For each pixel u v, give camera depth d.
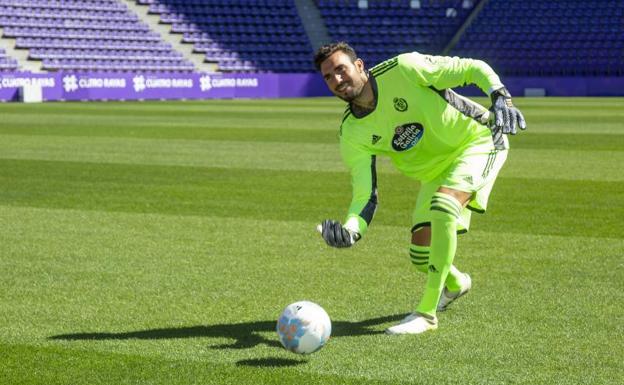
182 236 8.55
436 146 5.39
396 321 5.55
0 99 38.16
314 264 7.30
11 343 5.05
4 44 41.88
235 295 6.24
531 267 7.12
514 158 15.69
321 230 4.80
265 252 7.79
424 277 6.82
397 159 5.50
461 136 5.37
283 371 4.50
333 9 51.56
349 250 7.88
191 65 46.75
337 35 50.84
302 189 11.87
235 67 47.78
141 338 5.14
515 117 4.93
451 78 5.12
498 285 6.49
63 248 7.96
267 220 9.47
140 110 32.09
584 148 17.47
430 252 5.25
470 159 5.33
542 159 15.52
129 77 41.81
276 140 19.55
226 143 18.77
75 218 9.57
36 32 42.97
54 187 12.03
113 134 21.05
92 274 6.91
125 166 14.51
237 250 7.87
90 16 45.16
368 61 50.72
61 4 44.81
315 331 4.61
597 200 10.79
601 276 6.77
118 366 4.60
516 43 49.66
